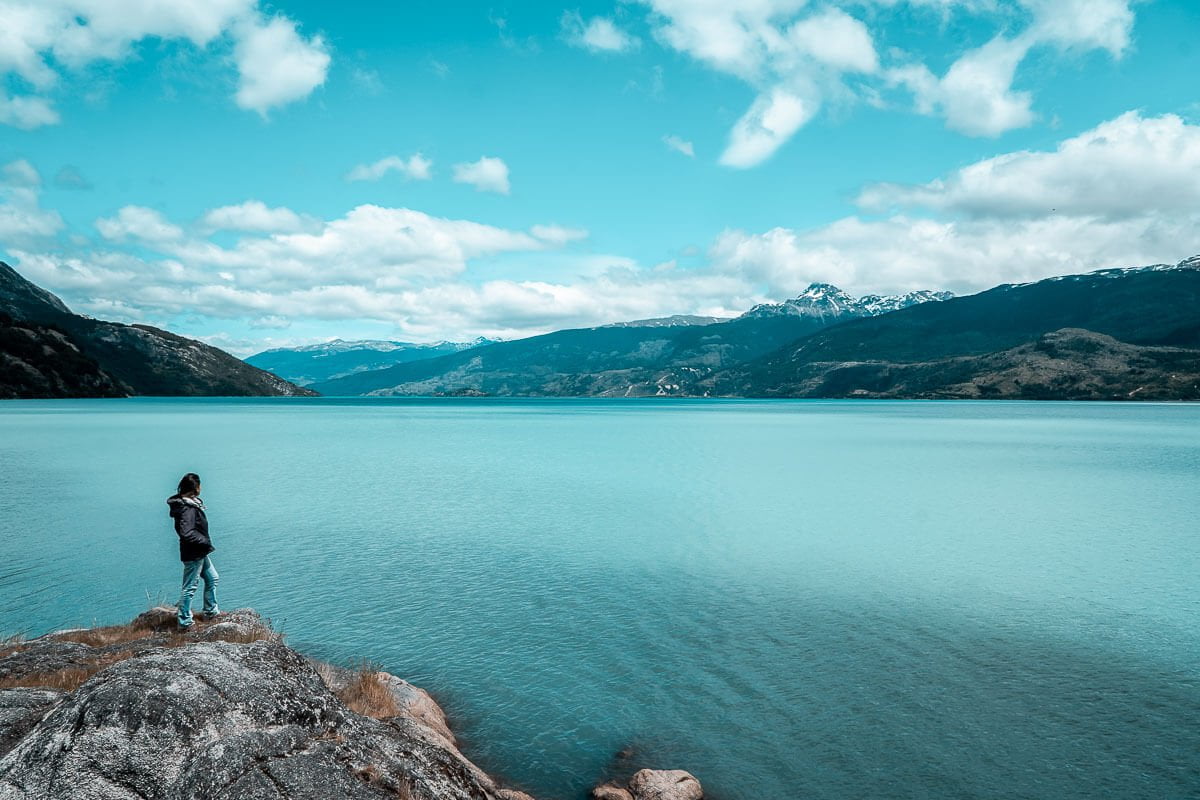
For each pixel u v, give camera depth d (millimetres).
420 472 66500
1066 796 13906
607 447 98438
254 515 43000
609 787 13727
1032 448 96938
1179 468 72188
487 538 36781
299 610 24734
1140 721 16891
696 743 16047
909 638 22500
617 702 17938
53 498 47875
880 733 16406
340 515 43062
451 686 18812
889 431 139375
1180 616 24578
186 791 7066
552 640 22109
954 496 52781
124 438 101438
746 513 44812
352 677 16547
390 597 26328
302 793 7309
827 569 30766
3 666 14094
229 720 8023
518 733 16406
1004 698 18172
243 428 134875
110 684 7984
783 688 18766
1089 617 24422
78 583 27500
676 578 29406
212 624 18062
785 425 163750
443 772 9336
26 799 6859
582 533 38156
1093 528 40156
